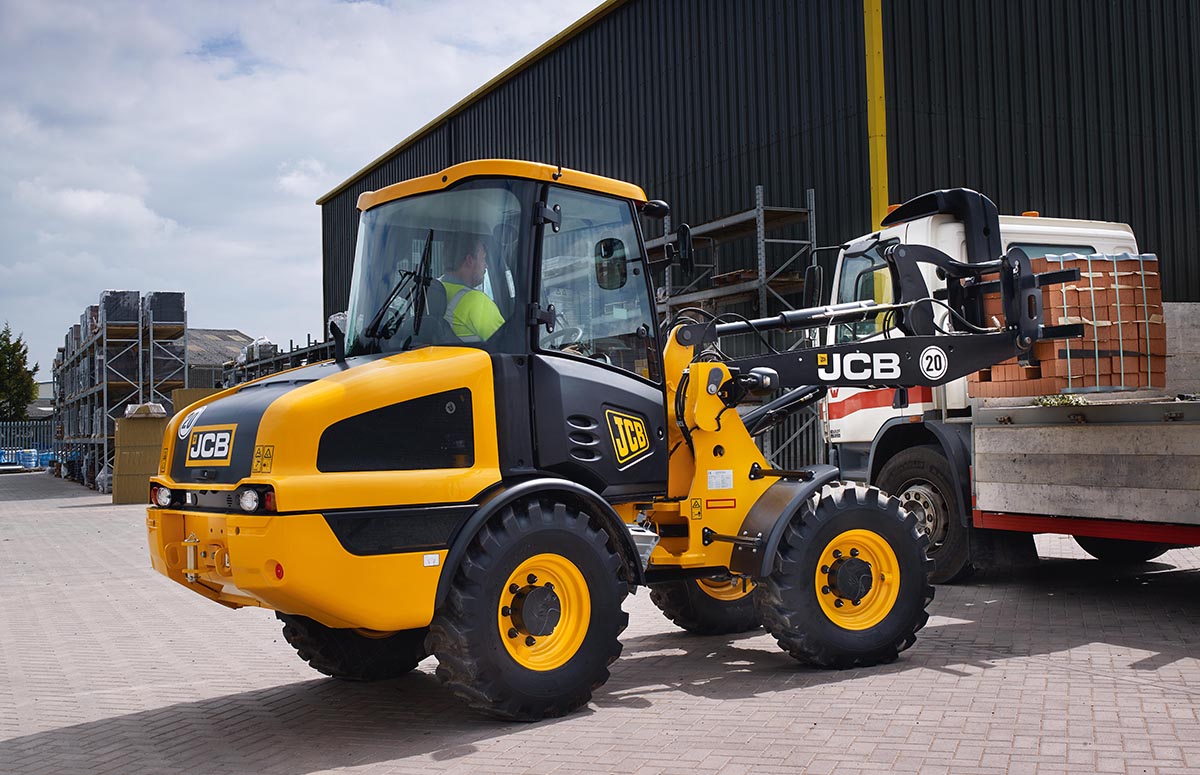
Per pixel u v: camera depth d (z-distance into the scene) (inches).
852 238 590.2
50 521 723.4
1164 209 656.4
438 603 197.0
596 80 808.3
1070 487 285.6
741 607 290.2
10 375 2134.6
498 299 216.1
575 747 187.6
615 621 213.3
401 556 193.2
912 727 189.9
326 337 824.3
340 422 191.5
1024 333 269.9
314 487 184.9
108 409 1021.2
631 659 263.4
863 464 382.6
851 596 237.1
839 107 598.5
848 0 591.5
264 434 187.6
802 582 234.7
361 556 188.9
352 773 180.1
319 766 185.2
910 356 263.9
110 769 189.5
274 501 181.5
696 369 240.7
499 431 210.1
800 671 240.1
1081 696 206.7
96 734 213.0
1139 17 657.0
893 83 579.5
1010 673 227.6
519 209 218.1
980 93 602.2
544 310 217.5
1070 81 629.9
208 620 345.1
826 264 606.2
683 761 176.4
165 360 1023.6
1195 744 174.6
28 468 1801.2
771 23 647.8
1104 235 376.8
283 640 308.3
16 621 350.0
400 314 225.9
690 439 242.8
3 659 290.2
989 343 272.4
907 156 581.3
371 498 190.7
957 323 290.5
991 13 608.4
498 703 199.9
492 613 199.5
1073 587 338.3
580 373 221.8
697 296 612.7
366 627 193.6
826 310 270.7
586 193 231.0
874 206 572.1
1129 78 649.6
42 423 1923.0
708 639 286.7
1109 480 274.1
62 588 420.5
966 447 331.9
